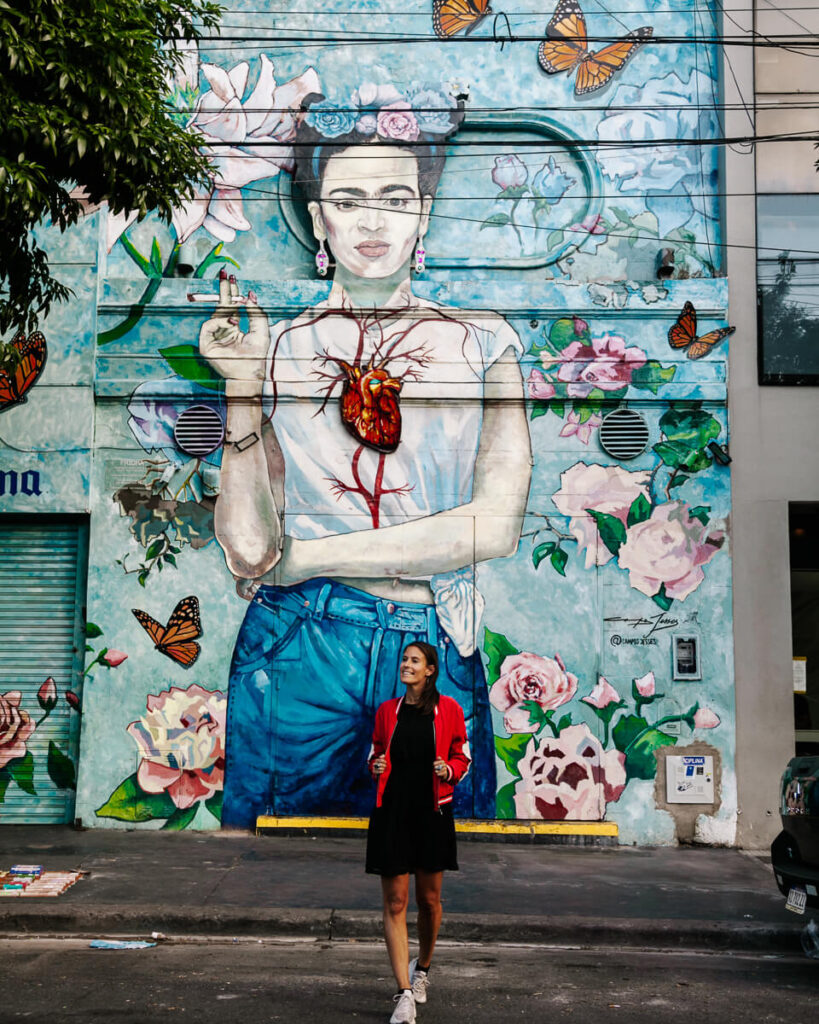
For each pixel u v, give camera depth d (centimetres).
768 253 1108
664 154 1137
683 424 1075
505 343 1084
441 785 571
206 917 751
